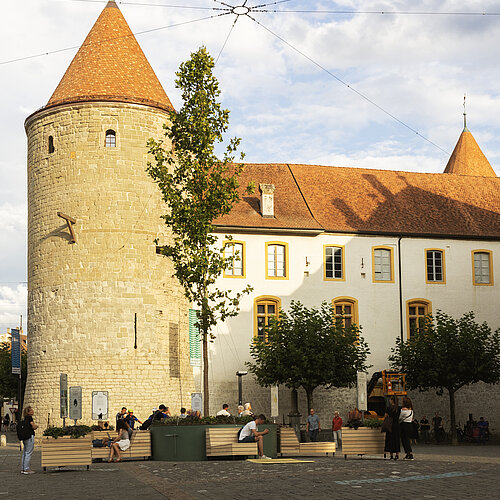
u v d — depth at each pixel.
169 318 38.72
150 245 38.22
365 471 16.72
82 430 21.38
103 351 36.69
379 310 43.75
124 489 14.83
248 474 16.81
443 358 39.22
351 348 38.59
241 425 22.52
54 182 38.44
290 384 38.22
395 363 40.56
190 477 16.73
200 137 26.86
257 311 41.78
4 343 75.00
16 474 19.36
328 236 43.50
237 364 40.78
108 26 40.84
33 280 39.06
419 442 41.19
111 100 38.16
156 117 39.16
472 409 44.06
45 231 38.53
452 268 45.28
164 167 27.47
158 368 37.56
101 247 37.38
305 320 39.59
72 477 17.89
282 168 47.56
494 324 45.38
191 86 27.53
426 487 13.48
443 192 49.00
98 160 37.88
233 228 41.47
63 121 38.53
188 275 26.31
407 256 44.72
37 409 37.38
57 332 37.34
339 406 41.53
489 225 46.84
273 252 42.56
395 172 49.97
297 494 13.01
